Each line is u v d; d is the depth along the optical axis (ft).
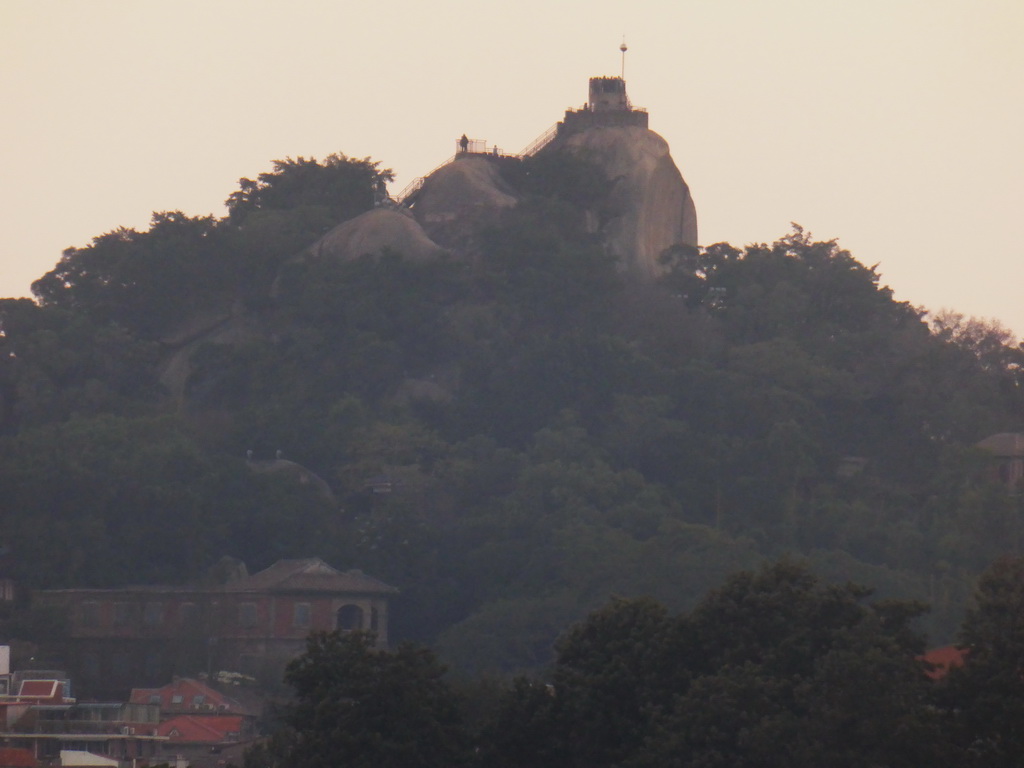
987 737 646.74
